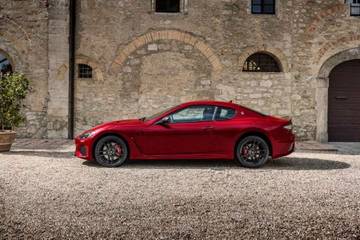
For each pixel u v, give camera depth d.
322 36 13.47
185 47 13.39
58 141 12.61
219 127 8.12
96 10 13.34
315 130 13.58
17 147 11.03
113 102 13.39
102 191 5.84
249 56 13.62
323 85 13.49
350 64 13.71
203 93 13.44
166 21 13.38
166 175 7.14
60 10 13.25
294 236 4.31
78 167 7.90
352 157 10.01
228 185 6.35
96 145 7.99
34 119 13.33
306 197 5.62
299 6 13.43
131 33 13.37
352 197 5.64
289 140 8.30
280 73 13.48
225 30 13.39
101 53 13.35
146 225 4.50
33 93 13.32
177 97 13.43
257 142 8.18
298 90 13.50
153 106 13.44
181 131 8.07
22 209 4.95
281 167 8.30
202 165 8.45
